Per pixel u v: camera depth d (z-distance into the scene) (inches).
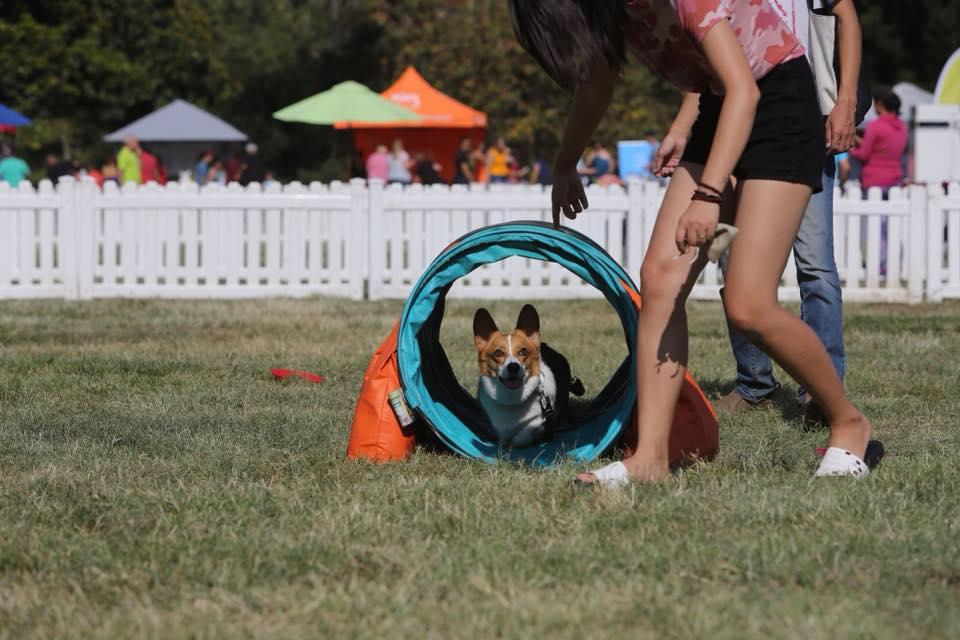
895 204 700.7
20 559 207.0
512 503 241.4
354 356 480.4
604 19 235.9
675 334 255.1
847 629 167.9
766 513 229.8
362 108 1371.8
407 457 298.4
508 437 312.7
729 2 237.3
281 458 296.2
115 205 727.7
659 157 294.2
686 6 232.1
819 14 318.0
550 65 236.8
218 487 258.4
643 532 218.4
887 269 706.8
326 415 356.2
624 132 1829.5
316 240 738.2
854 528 220.2
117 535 222.2
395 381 301.6
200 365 452.8
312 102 1382.9
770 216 240.7
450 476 275.3
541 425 311.0
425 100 1546.5
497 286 729.0
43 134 1879.9
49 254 725.9
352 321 600.1
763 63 239.9
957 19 2345.0
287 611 181.2
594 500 241.0
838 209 705.0
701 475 268.7
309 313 638.5
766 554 203.2
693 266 251.6
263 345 511.2
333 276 738.8
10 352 486.6
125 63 1993.1
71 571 201.9
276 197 731.4
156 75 2132.1
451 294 725.9
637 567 199.6
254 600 185.2
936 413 358.9
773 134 240.1
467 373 437.7
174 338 534.9
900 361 456.8
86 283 727.1
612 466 255.4
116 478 270.8
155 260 735.7
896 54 2381.9
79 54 1931.6
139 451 307.7
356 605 180.7
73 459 295.0
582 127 274.1
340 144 2642.7
